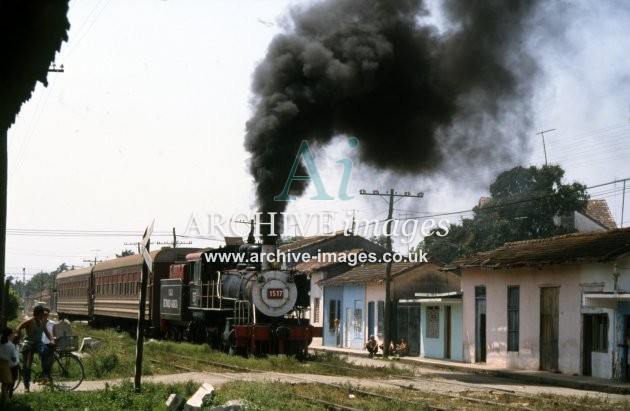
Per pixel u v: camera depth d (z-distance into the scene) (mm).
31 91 9625
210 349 28516
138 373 15367
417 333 37031
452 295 32031
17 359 14422
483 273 30453
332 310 45438
